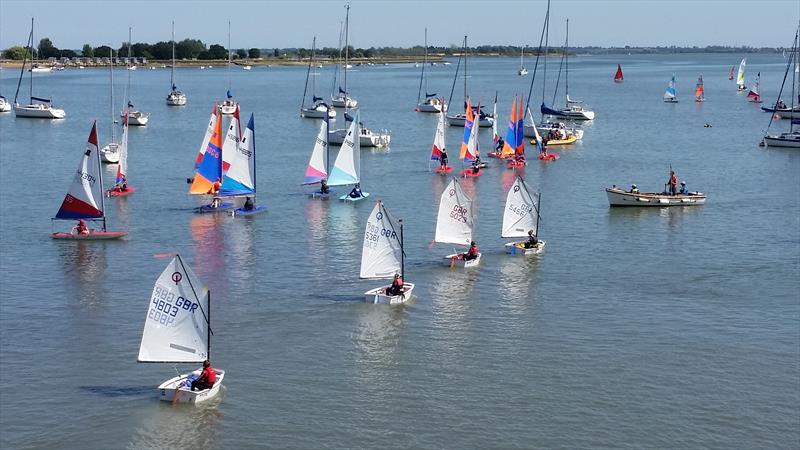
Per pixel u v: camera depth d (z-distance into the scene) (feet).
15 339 195.52
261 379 176.14
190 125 638.12
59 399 167.22
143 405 165.27
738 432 156.76
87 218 280.72
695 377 178.09
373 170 427.33
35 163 437.17
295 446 151.84
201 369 178.09
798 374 179.52
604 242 282.56
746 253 270.26
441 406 165.58
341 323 206.49
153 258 259.19
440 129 415.64
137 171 415.03
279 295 225.97
